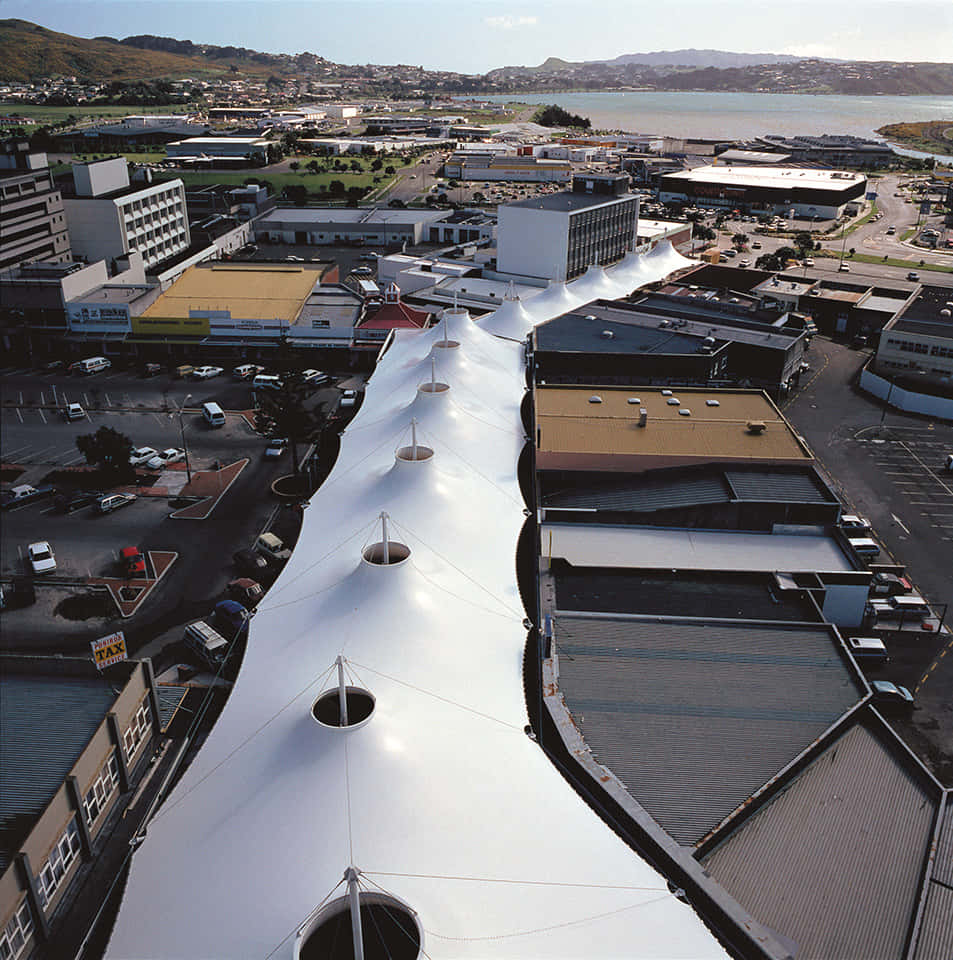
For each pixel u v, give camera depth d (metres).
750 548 56.62
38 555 62.69
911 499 72.00
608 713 39.59
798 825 34.69
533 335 88.44
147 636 55.12
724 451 62.72
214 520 69.06
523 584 54.03
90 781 39.94
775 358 87.69
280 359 99.56
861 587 52.84
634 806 33.94
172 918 27.70
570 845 30.00
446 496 52.62
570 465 61.91
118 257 127.75
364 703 33.53
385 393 73.25
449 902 26.73
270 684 37.84
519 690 39.34
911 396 90.38
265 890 27.39
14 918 33.91
